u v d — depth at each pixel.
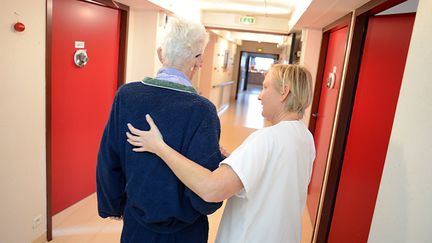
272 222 0.96
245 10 4.47
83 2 2.41
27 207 1.94
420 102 0.74
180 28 0.94
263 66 19.20
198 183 0.83
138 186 0.94
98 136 2.88
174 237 1.03
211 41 6.92
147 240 1.02
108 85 2.93
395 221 0.80
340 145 2.24
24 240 1.96
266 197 0.95
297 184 0.99
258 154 0.89
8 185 1.76
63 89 2.33
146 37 3.22
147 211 0.94
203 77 7.07
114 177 1.03
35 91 1.85
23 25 1.66
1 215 1.74
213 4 4.21
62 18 2.21
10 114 1.69
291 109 1.00
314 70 3.46
